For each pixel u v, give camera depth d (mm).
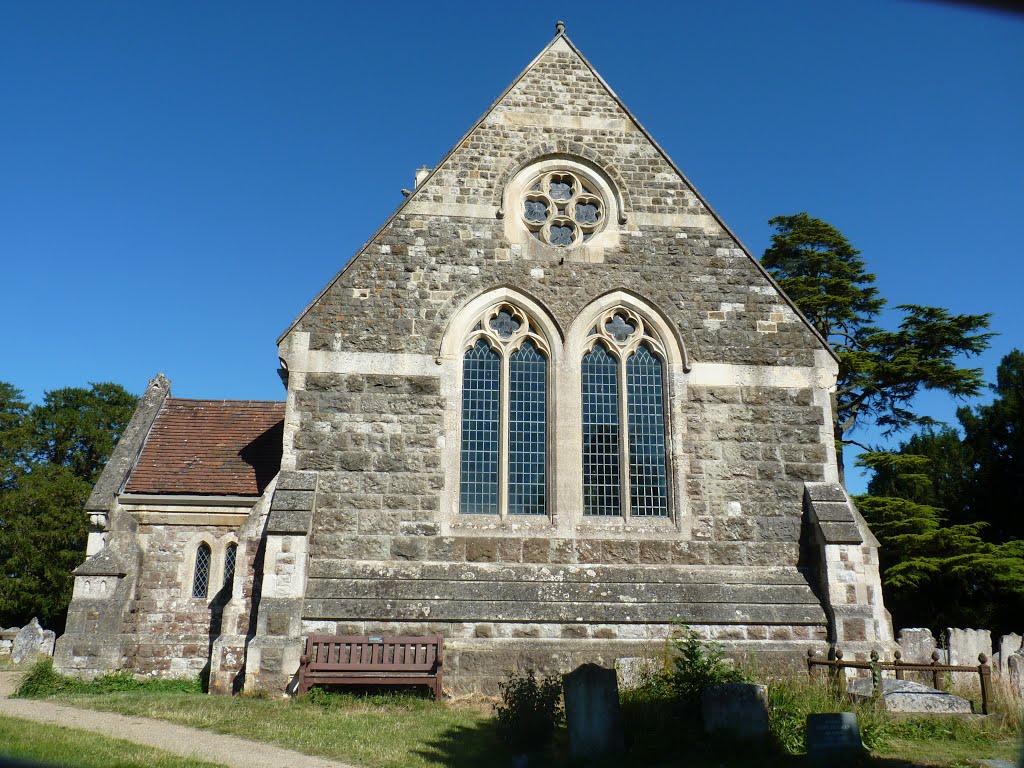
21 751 9781
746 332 18531
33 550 42656
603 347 18453
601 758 10250
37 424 53031
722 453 17750
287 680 15039
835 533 16703
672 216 19141
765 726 10648
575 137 19484
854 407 38500
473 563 16672
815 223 41094
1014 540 33844
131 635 19234
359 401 17406
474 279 18328
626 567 16859
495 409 17891
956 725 12148
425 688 15398
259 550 16609
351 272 18094
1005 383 40938
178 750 10594
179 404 24500
